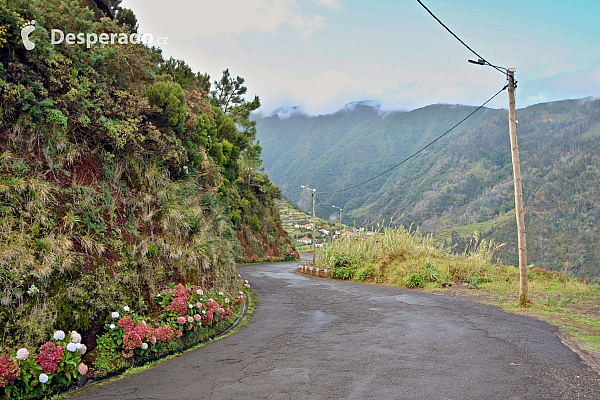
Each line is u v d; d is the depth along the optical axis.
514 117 11.62
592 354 6.25
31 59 7.14
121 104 9.33
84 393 4.89
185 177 12.25
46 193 6.35
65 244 6.08
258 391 4.85
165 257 8.50
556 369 5.48
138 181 9.01
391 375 5.33
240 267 33.56
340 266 23.86
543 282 15.21
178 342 7.20
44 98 7.18
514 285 14.88
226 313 9.52
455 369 5.54
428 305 12.06
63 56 8.18
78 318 5.81
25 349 4.62
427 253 20.89
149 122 10.17
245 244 41.38
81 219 6.80
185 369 5.92
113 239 7.31
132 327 6.19
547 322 8.98
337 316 10.57
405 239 23.20
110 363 5.77
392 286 18.44
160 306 7.50
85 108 7.94
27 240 5.69
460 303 12.33
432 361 5.98
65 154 7.18
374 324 9.23
